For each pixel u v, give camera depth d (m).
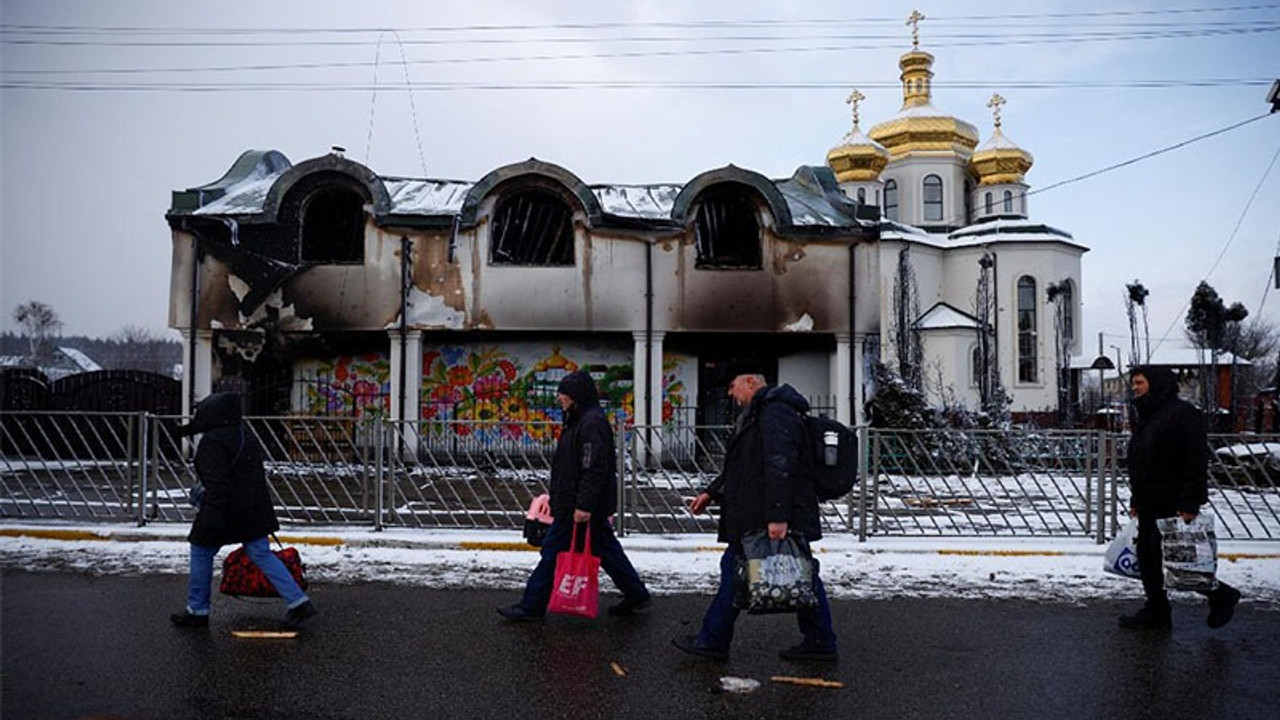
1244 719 4.68
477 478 10.55
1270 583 8.03
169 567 8.15
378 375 19.34
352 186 18.38
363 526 9.81
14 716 4.54
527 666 5.44
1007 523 10.47
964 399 30.36
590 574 6.23
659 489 10.21
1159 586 6.46
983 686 5.17
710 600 7.20
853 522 10.02
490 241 18.58
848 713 4.72
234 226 18.14
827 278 18.78
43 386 20.98
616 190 21.16
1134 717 4.70
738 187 18.75
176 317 18.14
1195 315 30.67
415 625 6.36
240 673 5.26
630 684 5.13
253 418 10.16
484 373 19.53
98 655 5.57
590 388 6.52
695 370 20.00
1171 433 6.35
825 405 19.95
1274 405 28.66
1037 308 36.66
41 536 9.38
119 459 10.82
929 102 43.53
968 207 43.53
